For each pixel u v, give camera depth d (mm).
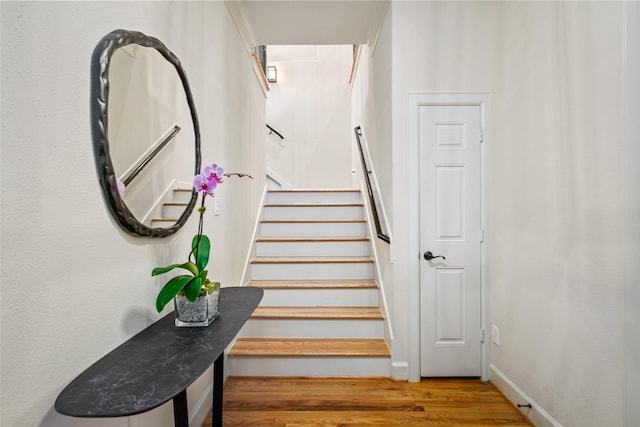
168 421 1274
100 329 872
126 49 966
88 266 828
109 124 880
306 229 3133
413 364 2023
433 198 2066
